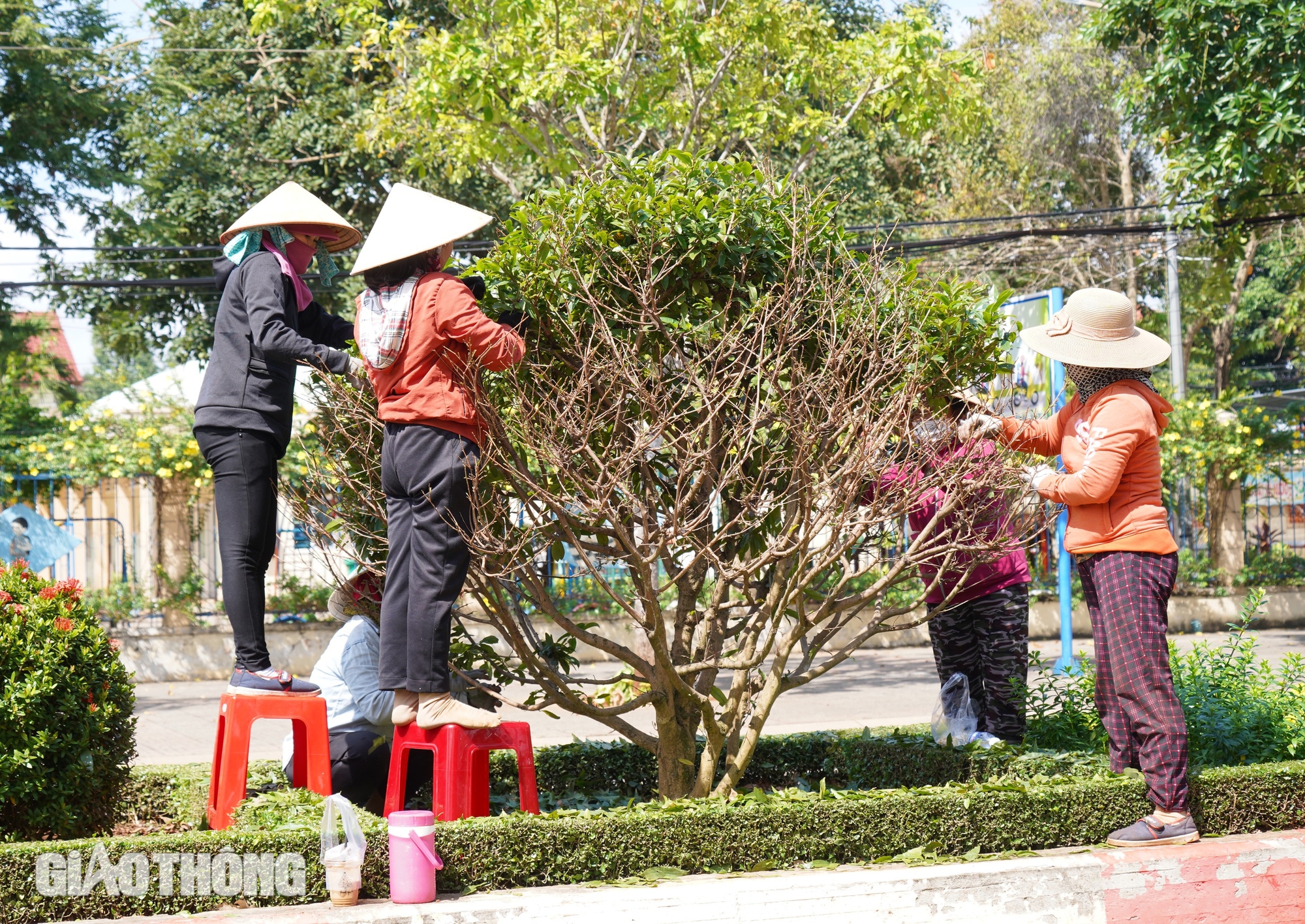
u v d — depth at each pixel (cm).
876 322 412
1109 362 418
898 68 1096
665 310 416
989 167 2211
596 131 1162
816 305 420
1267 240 1964
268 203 425
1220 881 384
